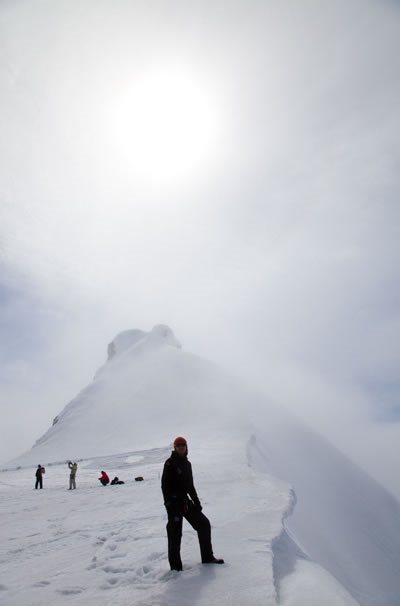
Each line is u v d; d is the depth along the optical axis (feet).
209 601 14.94
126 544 24.89
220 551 20.90
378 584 42.47
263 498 38.75
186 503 19.54
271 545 21.89
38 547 27.81
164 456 131.44
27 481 107.14
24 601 16.74
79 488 77.25
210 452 108.37
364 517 91.61
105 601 15.97
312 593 15.99
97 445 197.57
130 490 61.46
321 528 52.47
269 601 14.79
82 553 24.66
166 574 17.95
